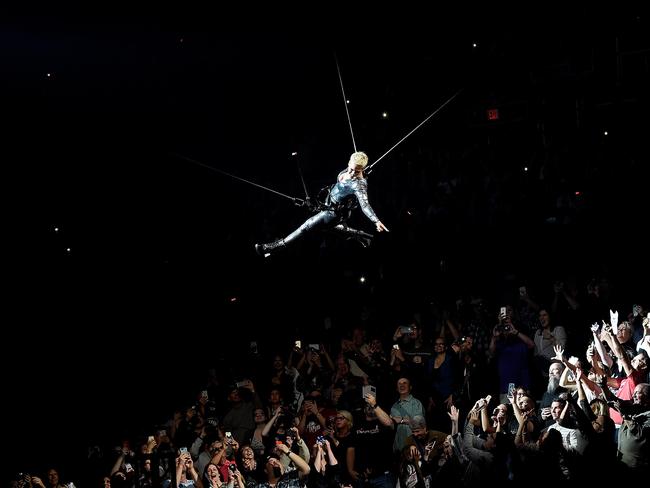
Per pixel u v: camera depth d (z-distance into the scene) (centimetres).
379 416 1341
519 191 2058
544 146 2120
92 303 2153
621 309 1600
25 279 2114
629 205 1934
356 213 2158
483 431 1213
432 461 1242
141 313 2164
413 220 2109
